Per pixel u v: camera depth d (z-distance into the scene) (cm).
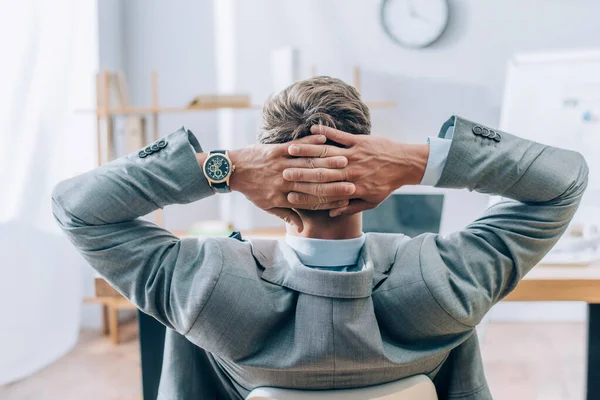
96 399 236
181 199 74
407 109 313
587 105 220
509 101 227
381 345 72
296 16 312
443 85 309
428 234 80
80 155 306
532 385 243
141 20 321
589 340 148
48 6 257
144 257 74
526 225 74
